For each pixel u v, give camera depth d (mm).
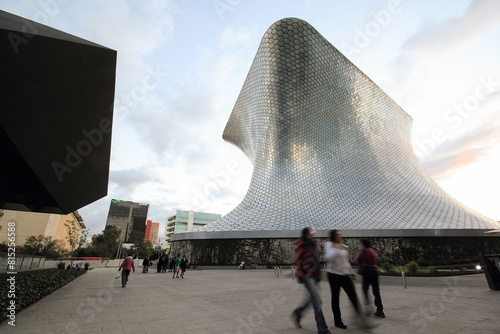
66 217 55438
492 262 6570
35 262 13227
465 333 3154
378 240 18781
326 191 23922
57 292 8289
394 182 25625
